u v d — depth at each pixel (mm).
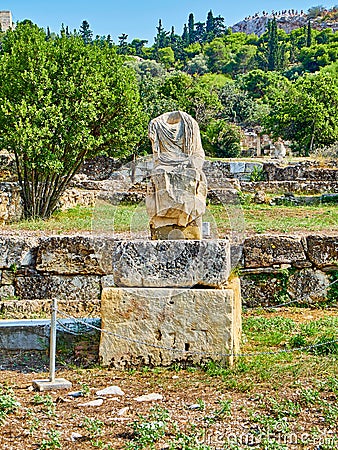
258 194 22047
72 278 10633
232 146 45344
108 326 7215
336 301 10789
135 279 7301
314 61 126688
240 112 71438
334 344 7793
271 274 10953
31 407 5797
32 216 15992
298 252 10953
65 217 16203
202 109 49906
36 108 16344
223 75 126062
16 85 16469
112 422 5352
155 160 8031
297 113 48531
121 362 7191
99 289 10570
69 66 17141
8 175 22828
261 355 7570
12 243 10750
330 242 10883
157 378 6797
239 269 10906
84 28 130000
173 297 7176
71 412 5656
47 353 8156
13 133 15695
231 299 7145
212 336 7121
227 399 5980
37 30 17469
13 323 8445
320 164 31922
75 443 4891
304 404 5762
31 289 10680
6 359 7898
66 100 16500
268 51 135250
